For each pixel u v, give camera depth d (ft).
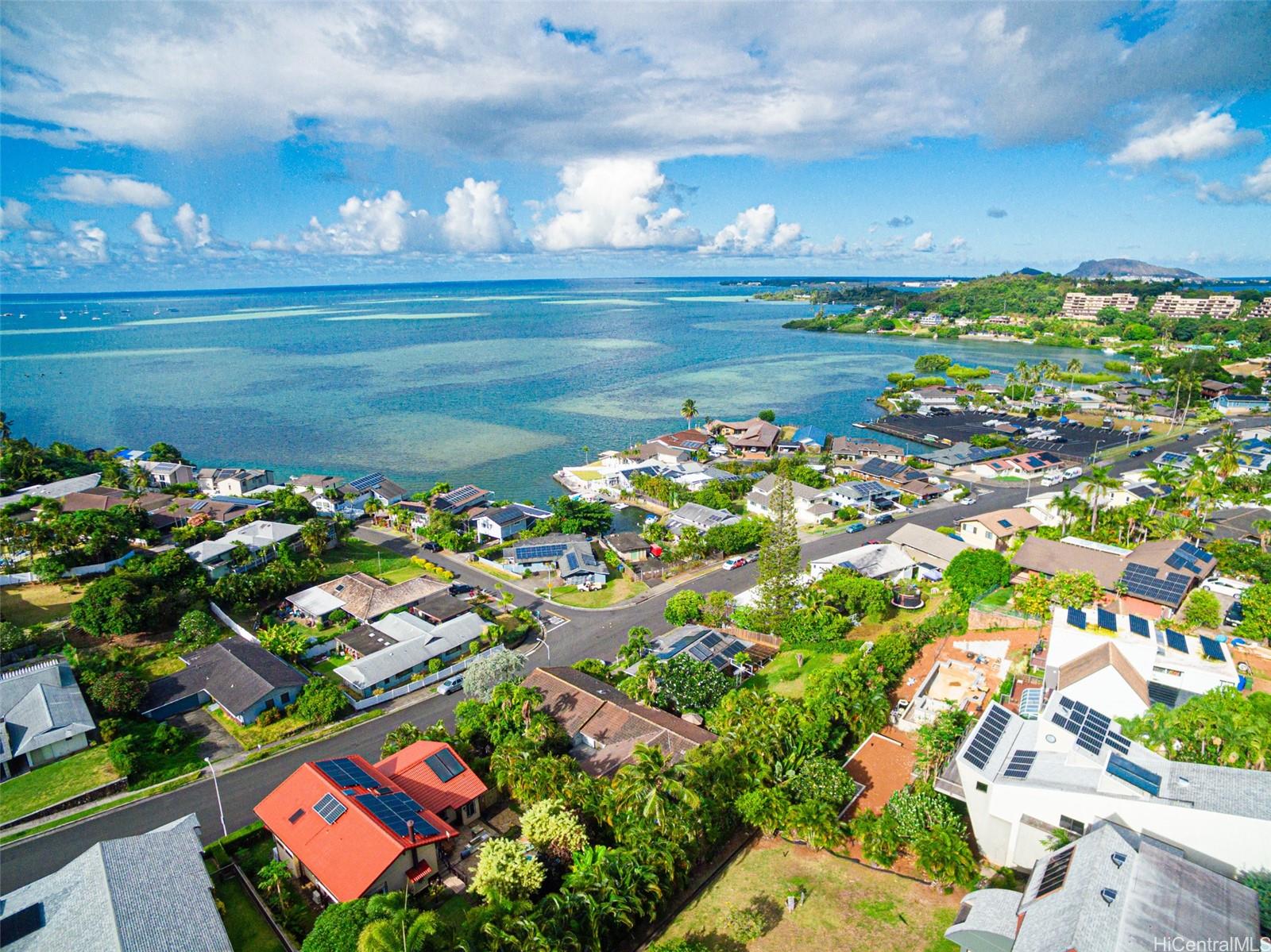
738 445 606.55
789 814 169.37
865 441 622.54
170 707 241.96
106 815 196.54
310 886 166.30
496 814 191.83
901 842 163.12
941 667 251.60
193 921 144.46
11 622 278.46
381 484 490.49
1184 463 526.57
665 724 212.64
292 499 429.38
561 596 340.80
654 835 160.35
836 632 277.23
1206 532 358.64
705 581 355.36
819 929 147.33
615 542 391.04
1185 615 271.69
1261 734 158.10
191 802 201.57
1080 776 153.99
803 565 362.33
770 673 264.31
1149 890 116.37
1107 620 219.61
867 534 410.31
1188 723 164.35
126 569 310.24
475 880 156.35
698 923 151.94
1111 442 619.26
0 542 339.98
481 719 220.23
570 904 143.23
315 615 309.83
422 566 374.02
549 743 211.00
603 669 260.62
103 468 527.81
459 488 492.54
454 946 131.54
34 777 209.26
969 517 411.13
